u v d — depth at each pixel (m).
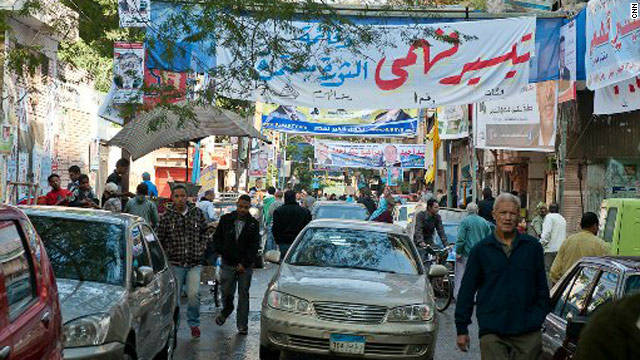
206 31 10.99
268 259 10.53
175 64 12.93
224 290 11.26
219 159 42.28
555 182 22.89
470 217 14.12
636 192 18.06
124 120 15.20
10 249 4.29
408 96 14.12
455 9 14.30
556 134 18.78
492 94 14.05
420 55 14.05
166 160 37.69
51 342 4.44
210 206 17.23
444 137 26.41
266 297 9.21
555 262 10.01
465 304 6.36
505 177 27.86
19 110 16.56
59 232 7.40
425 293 9.27
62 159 20.36
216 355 9.65
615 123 18.22
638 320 2.86
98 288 6.74
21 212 4.81
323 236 10.56
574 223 19.50
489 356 6.20
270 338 8.94
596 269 6.42
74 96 20.97
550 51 14.51
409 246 10.51
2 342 3.66
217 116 15.53
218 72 11.47
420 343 8.80
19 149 16.67
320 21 13.15
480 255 6.35
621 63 12.18
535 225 20.08
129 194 13.97
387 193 18.89
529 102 18.94
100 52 11.78
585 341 2.94
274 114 29.45
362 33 11.52
